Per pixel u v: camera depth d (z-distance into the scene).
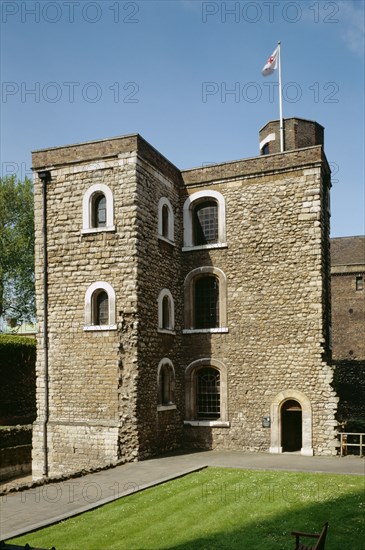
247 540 8.71
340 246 37.50
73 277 17.25
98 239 17.05
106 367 16.47
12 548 5.61
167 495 11.51
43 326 17.42
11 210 34.19
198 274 19.12
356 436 18.12
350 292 34.16
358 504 10.62
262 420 17.58
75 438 16.48
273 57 21.84
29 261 34.09
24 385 23.75
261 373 17.80
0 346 22.67
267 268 18.16
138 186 16.84
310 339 17.33
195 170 19.61
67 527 9.41
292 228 17.97
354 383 26.44
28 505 10.77
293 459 15.98
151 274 17.36
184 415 18.64
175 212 19.38
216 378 18.70
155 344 17.28
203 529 9.27
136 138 16.89
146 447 16.27
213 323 19.14
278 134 22.22
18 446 18.50
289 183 18.17
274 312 17.89
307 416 17.02
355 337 33.56
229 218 18.88
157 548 8.38
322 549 6.88
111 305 16.61
